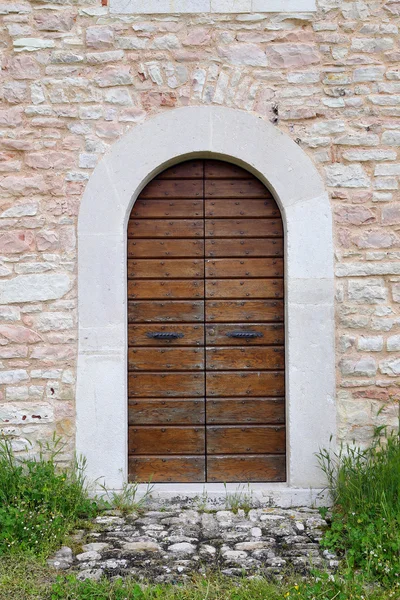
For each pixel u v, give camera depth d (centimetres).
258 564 295
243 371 398
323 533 334
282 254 398
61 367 383
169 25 388
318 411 382
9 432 380
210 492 378
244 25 388
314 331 383
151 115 387
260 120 386
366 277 384
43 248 384
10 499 341
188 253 399
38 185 385
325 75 387
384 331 382
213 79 387
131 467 395
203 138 386
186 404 397
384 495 324
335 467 381
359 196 384
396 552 296
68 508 350
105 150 387
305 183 385
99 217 385
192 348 397
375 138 385
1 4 387
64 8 388
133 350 397
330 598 259
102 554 306
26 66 387
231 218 399
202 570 288
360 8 387
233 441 397
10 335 381
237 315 398
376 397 381
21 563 292
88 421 381
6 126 386
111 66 387
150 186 399
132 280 397
